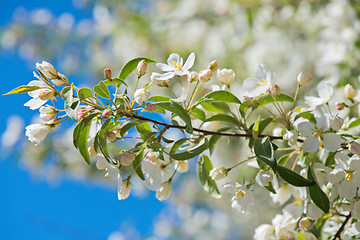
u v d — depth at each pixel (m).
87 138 0.91
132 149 0.90
